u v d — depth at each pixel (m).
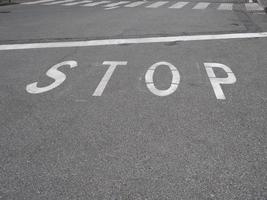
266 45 10.01
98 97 6.39
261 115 5.59
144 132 5.09
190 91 6.61
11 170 4.24
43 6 20.98
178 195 3.74
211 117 5.54
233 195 3.74
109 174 4.13
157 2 23.31
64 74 7.66
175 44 10.25
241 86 6.82
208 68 7.94
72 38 11.16
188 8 19.45
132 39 10.94
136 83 7.05
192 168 4.22
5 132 5.16
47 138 4.97
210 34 11.52
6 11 18.62
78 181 4.01
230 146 4.70
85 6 20.77
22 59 8.93
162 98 6.30
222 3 22.41
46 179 4.06
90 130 5.18
